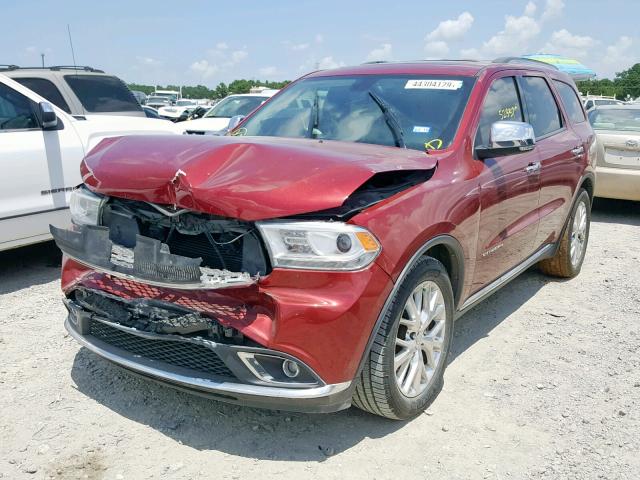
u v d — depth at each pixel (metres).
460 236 3.53
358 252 2.81
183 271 2.80
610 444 3.23
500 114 4.35
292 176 2.86
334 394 2.85
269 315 2.82
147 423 3.28
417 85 4.24
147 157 3.19
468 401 3.63
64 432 3.17
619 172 8.82
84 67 8.55
